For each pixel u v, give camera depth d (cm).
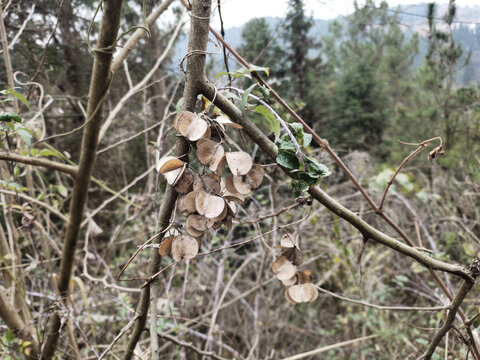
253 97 76
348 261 273
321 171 71
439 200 350
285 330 324
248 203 294
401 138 629
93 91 96
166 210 82
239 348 288
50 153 116
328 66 766
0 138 134
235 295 291
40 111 152
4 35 149
